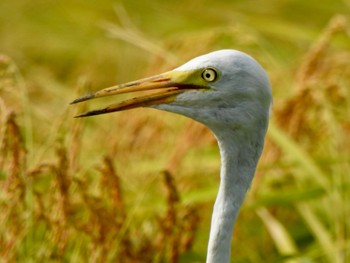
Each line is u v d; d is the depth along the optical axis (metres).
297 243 12.73
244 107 8.44
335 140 12.20
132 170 12.39
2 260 10.12
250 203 11.77
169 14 18.12
